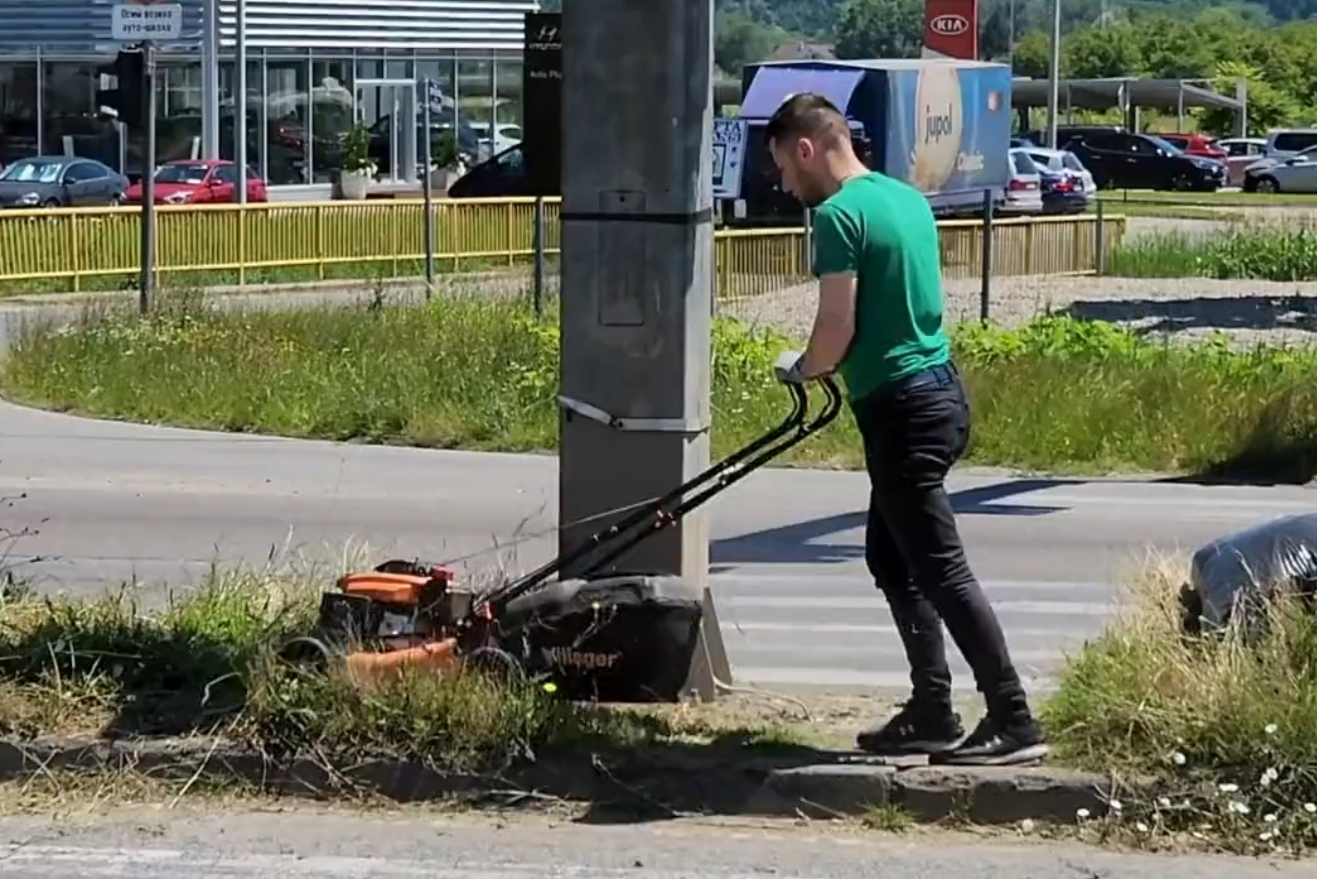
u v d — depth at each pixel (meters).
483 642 10.22
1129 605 11.74
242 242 44.47
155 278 37.78
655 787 9.30
